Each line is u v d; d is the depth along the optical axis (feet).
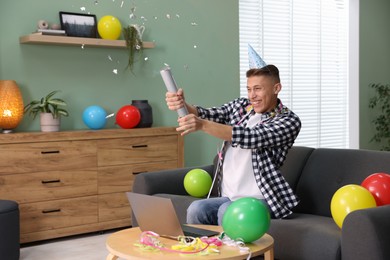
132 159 14.48
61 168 13.35
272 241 7.14
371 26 22.40
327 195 9.87
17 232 11.32
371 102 22.40
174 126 16.84
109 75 15.56
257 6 19.08
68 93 14.89
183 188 11.70
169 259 6.30
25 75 14.23
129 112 14.64
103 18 14.88
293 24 20.20
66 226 13.50
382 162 9.44
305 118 20.85
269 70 9.00
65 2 14.73
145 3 16.12
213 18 17.57
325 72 21.43
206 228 7.88
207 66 17.52
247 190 9.11
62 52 14.75
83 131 13.65
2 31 13.83
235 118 9.80
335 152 10.27
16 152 12.71
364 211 7.29
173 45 16.76
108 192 14.12
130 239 7.33
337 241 7.79
